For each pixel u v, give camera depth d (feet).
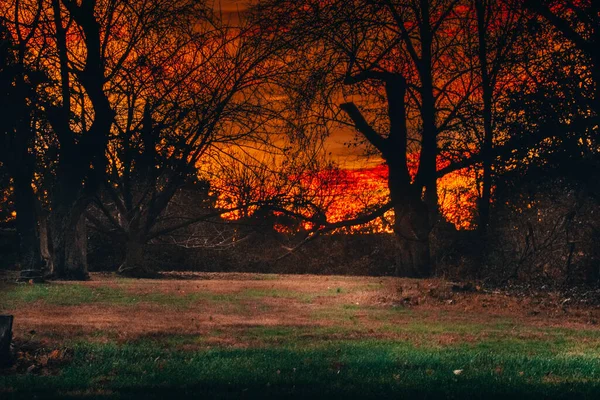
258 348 38.63
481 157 32.60
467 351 38.63
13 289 71.36
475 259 85.71
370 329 47.39
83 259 94.43
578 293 72.02
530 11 33.42
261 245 111.65
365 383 28.25
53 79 89.51
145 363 32.89
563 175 41.83
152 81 88.89
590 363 34.30
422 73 37.78
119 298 65.77
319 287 77.87
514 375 30.73
